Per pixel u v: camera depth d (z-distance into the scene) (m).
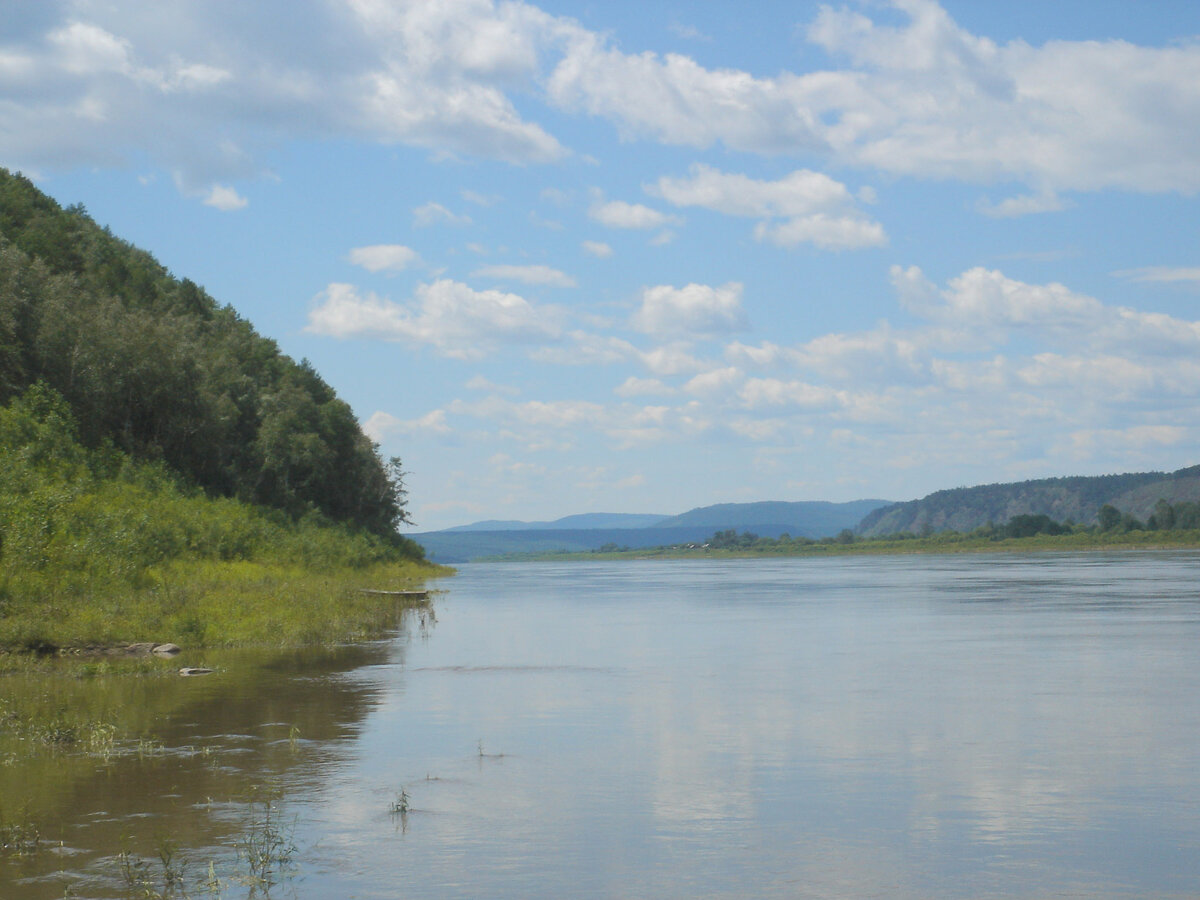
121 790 14.93
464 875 11.35
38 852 12.05
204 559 61.62
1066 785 15.25
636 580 114.75
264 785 15.27
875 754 17.38
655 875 11.35
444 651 34.12
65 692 24.45
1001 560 182.38
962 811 13.87
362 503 135.88
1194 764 16.58
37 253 102.50
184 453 91.44
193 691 24.58
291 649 34.72
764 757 17.19
